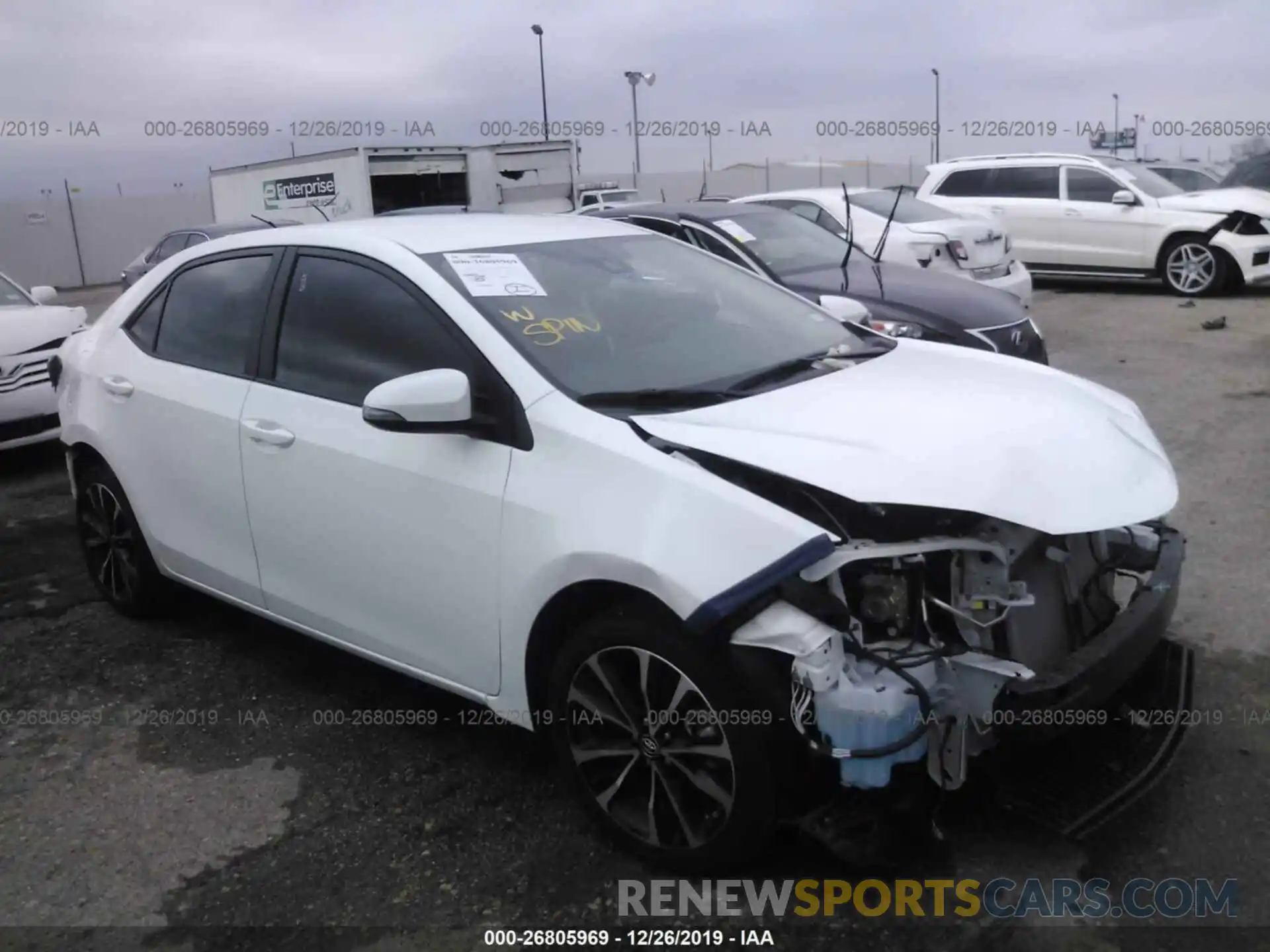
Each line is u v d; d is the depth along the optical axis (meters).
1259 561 5.05
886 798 2.87
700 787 2.90
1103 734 3.20
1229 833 3.14
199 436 4.12
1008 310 7.35
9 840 3.40
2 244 34.00
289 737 3.95
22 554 6.09
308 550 3.79
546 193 21.56
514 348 3.29
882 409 3.16
